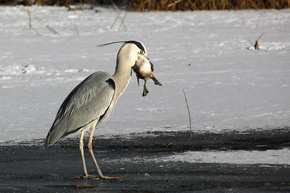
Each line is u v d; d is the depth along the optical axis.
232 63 20.53
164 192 8.02
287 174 8.91
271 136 11.91
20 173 9.45
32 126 13.09
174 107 14.74
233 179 8.66
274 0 36.75
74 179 9.04
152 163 9.96
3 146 11.45
